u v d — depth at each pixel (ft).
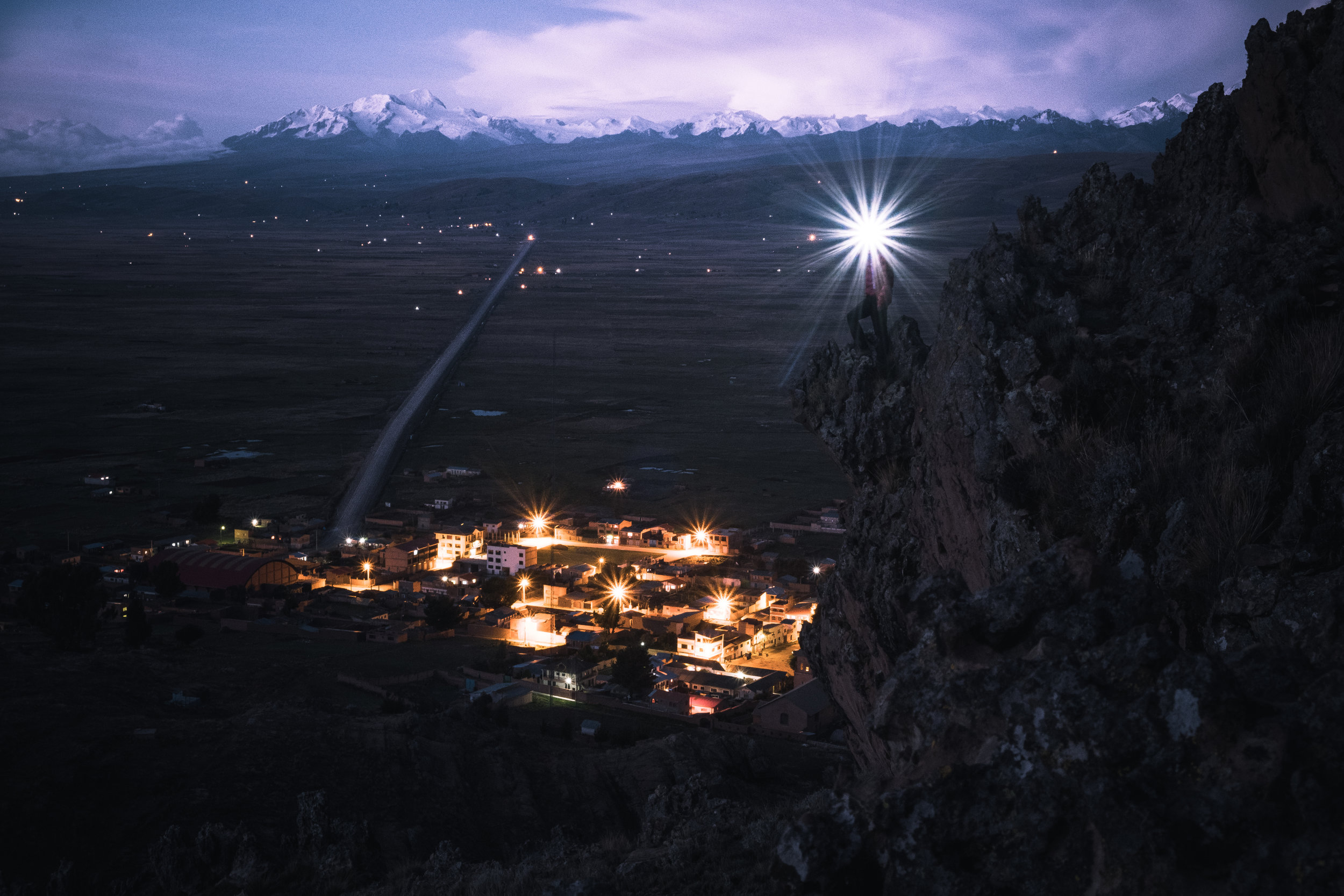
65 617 240.73
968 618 21.85
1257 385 39.63
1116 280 54.24
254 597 348.38
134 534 428.15
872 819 19.54
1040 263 55.62
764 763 172.76
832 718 217.97
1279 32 50.67
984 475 46.42
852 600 62.80
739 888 30.60
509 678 258.98
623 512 473.67
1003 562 41.86
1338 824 16.02
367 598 354.95
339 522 460.96
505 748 168.45
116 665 204.44
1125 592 21.18
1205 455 36.60
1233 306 43.65
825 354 68.80
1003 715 19.51
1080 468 39.86
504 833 139.44
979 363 48.14
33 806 119.55
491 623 322.55
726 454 597.11
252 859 93.61
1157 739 17.56
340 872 87.51
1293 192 48.65
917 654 22.36
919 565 56.13
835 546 409.49
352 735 154.92
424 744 159.12
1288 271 43.62
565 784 158.20
